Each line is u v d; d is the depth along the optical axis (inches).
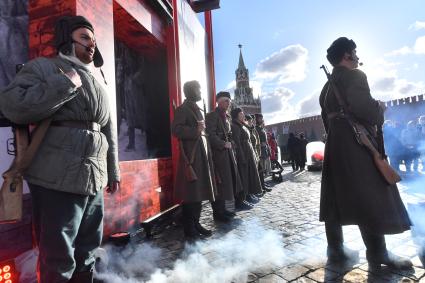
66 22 71.8
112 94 139.0
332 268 93.6
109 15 139.4
